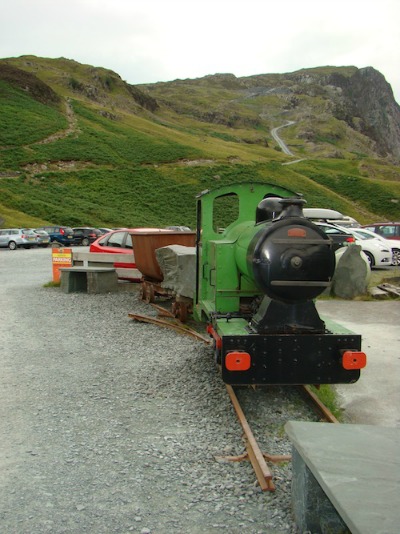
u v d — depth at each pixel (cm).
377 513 248
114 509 363
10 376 670
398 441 326
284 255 484
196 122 16312
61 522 348
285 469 417
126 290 1427
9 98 8225
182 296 958
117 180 6378
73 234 3850
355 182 8012
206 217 680
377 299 1262
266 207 559
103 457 442
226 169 7238
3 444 469
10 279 1739
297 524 341
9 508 365
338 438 330
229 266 596
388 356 765
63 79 11569
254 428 499
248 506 368
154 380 649
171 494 383
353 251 1277
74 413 543
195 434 488
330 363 506
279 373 502
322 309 1138
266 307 514
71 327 970
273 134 18275
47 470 420
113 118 9575
